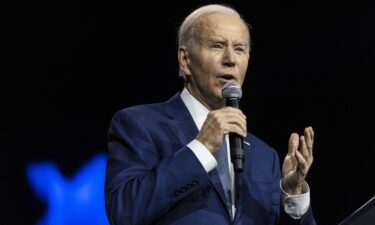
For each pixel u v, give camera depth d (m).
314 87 12.48
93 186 13.02
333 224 12.30
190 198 4.77
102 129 13.16
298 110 12.55
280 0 12.32
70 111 13.14
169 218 4.71
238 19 5.21
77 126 13.14
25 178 12.98
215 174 4.86
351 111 12.27
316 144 12.45
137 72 12.99
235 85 4.93
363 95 12.20
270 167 5.32
